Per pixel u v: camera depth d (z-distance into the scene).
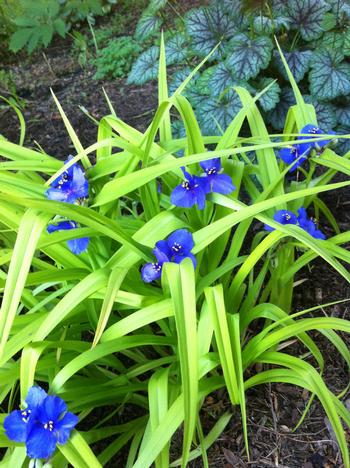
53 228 0.50
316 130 0.57
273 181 0.56
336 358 0.65
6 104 1.35
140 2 1.72
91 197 0.51
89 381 0.54
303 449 0.56
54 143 1.16
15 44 1.43
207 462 0.52
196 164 0.54
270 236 0.50
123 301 0.48
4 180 0.51
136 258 0.49
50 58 1.60
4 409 0.62
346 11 0.90
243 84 0.87
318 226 0.82
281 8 0.92
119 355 0.67
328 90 0.86
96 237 0.53
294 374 0.50
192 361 0.40
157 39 1.34
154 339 0.50
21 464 0.41
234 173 0.58
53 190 0.47
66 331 0.54
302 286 0.74
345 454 0.44
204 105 0.89
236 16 0.90
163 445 0.41
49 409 0.39
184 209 0.57
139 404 0.59
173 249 0.46
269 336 0.50
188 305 0.41
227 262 0.55
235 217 0.47
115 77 1.41
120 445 0.53
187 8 1.45
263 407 0.60
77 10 1.67
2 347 0.39
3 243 0.72
